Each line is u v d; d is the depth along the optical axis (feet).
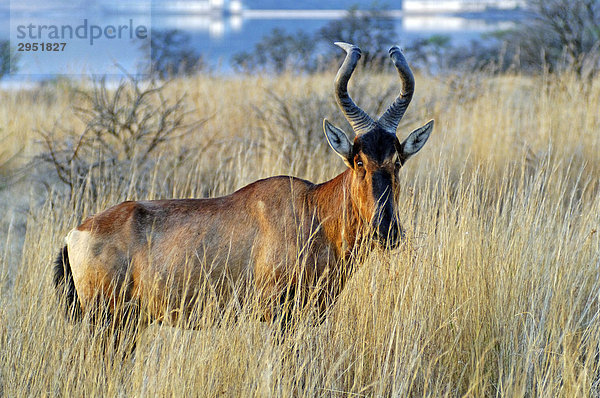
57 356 61.82
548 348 62.85
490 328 66.03
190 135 131.54
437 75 189.47
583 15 198.59
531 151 112.16
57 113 153.28
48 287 68.95
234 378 58.65
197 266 61.52
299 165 109.50
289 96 136.46
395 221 58.23
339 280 63.21
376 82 158.10
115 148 112.57
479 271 69.21
